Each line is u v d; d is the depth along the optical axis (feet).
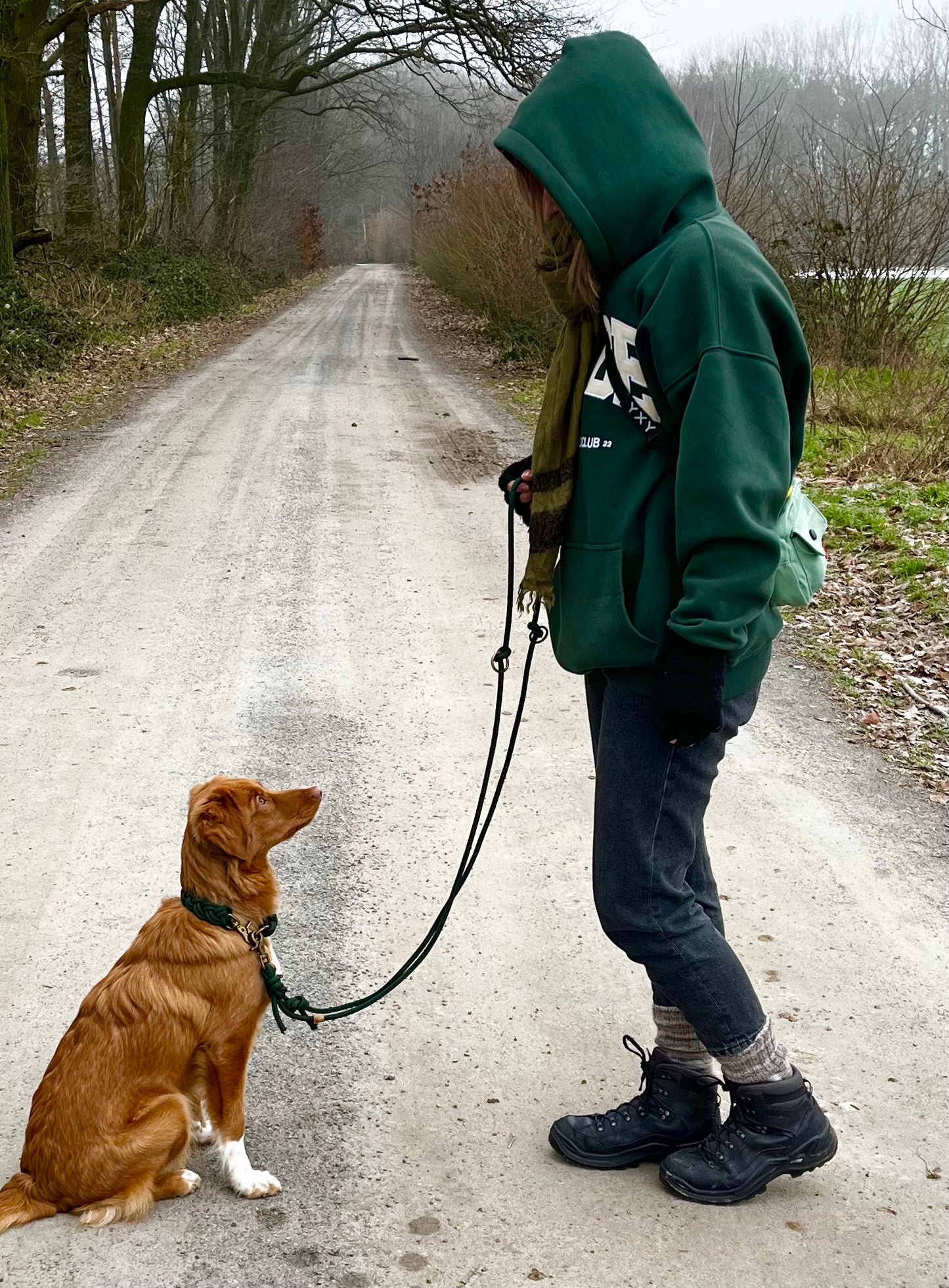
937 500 28.89
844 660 20.07
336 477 34.45
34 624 21.56
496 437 42.01
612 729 7.79
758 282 7.12
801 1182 8.35
